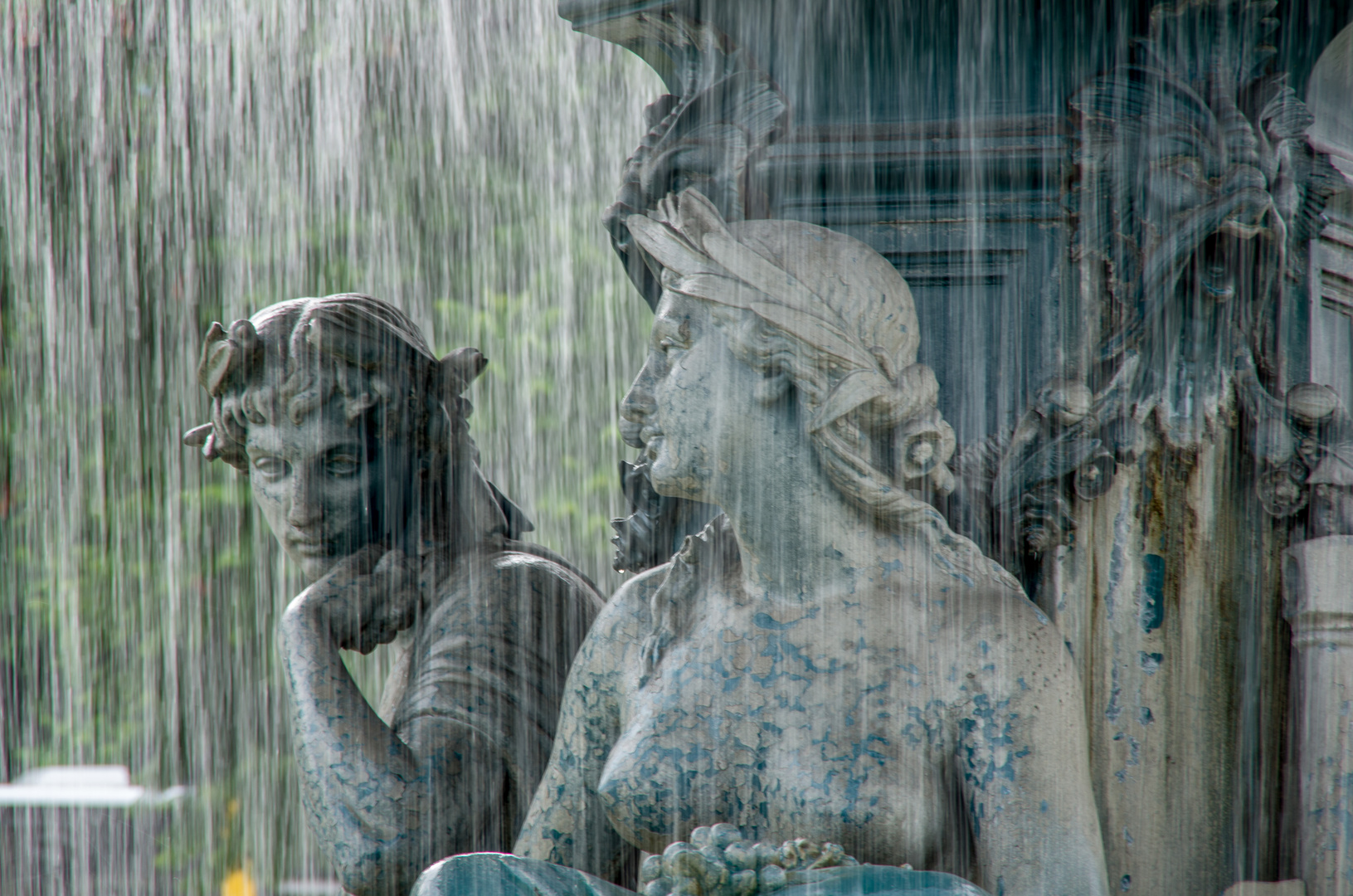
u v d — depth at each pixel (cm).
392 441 862
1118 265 799
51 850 1884
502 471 1623
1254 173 785
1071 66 816
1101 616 796
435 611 858
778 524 727
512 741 820
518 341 1641
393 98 1716
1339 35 827
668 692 734
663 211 754
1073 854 664
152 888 1870
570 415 1630
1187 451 795
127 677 1966
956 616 710
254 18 1812
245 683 1934
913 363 736
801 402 718
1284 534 801
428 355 895
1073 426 795
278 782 1895
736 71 841
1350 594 791
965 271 821
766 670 721
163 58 1869
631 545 903
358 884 771
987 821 674
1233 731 797
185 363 1950
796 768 700
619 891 671
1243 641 799
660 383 742
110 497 1972
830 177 830
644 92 1595
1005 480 800
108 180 1914
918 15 827
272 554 1964
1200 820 793
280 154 1809
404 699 834
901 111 828
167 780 1909
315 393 842
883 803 680
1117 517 797
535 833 778
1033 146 815
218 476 1973
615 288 1627
